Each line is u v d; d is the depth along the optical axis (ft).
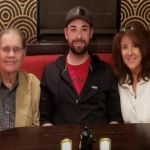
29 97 6.11
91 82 6.75
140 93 6.48
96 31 8.25
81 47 6.78
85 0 8.14
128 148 4.29
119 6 8.31
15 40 5.78
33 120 6.26
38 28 8.21
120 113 6.69
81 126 5.30
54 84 6.75
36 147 4.35
